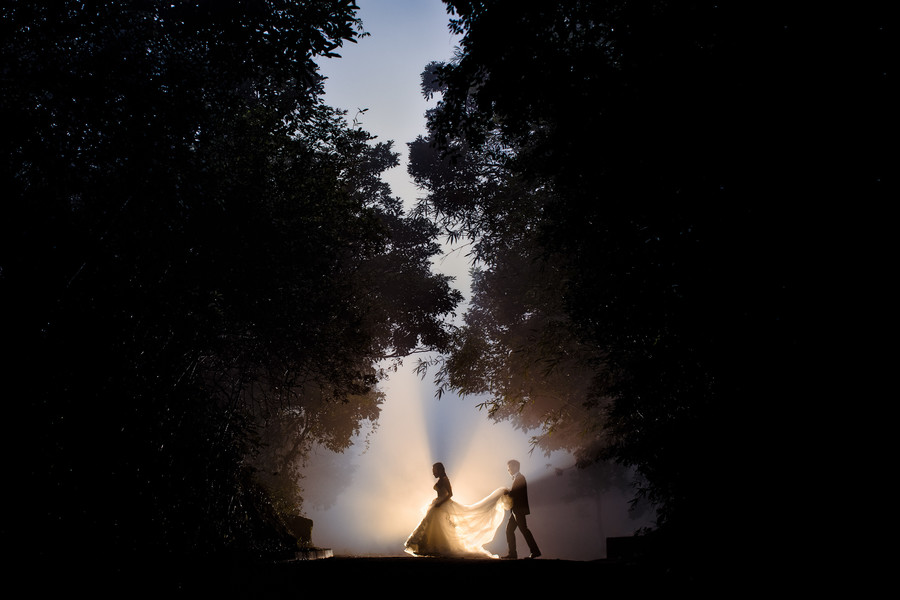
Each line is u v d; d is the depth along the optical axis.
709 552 5.16
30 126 6.02
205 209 7.85
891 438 4.16
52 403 5.85
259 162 8.95
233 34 7.35
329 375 11.58
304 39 7.51
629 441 7.93
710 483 5.42
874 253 4.22
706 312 5.52
